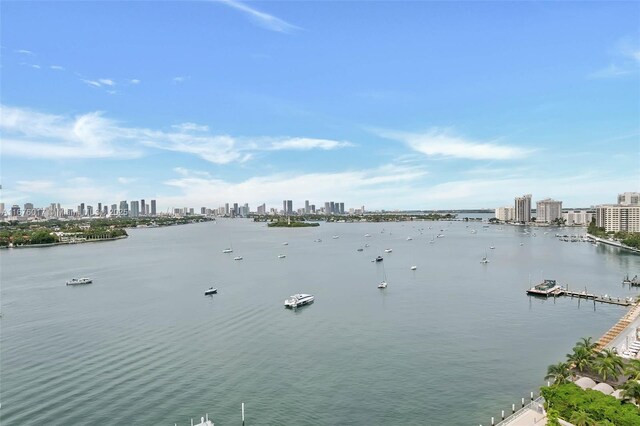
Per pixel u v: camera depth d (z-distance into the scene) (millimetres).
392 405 97438
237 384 107688
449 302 197250
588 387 90938
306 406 96875
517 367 118750
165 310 182250
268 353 129250
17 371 115312
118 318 169125
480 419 91438
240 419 91312
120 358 124875
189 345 136375
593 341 140125
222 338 144000
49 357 125500
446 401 99250
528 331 152750
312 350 131875
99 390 103938
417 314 174875
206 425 86125
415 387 106312
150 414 92938
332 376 112562
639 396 81125
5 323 162375
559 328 157375
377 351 130750
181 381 109250
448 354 128375
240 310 182000
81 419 90562
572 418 75188
